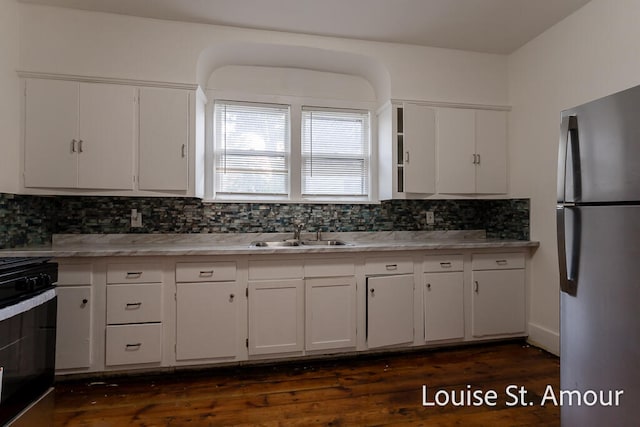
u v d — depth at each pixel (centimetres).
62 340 215
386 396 205
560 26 262
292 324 244
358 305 255
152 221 282
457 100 304
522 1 237
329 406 194
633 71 211
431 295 268
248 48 277
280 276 243
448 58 303
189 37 259
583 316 145
